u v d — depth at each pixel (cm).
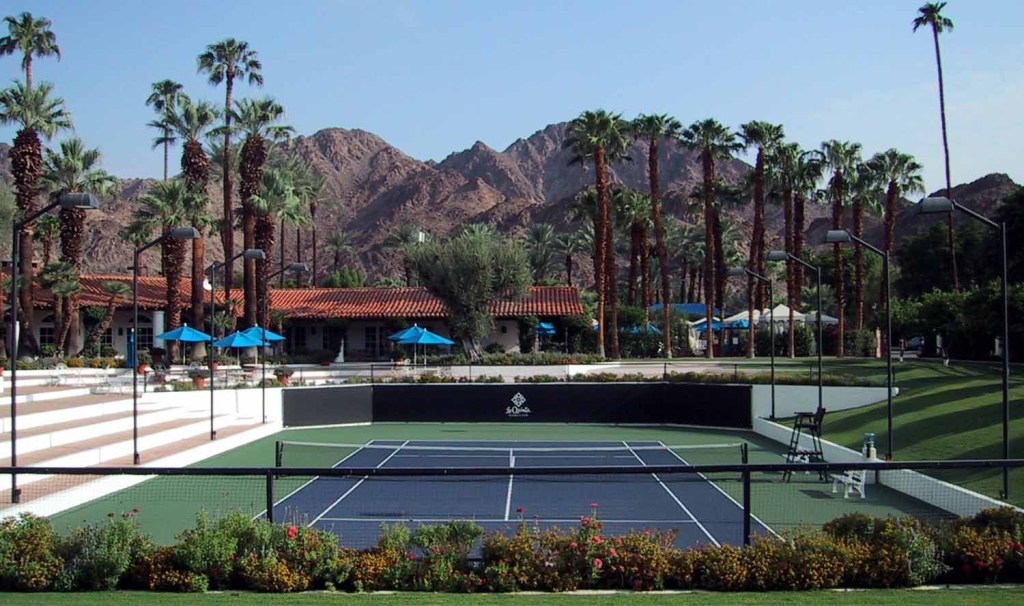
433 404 4169
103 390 3844
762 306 6875
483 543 1209
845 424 3166
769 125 6531
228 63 5869
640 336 6475
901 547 1162
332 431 3828
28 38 5109
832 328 6756
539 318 6109
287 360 5819
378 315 6091
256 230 5562
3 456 2284
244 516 1230
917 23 6425
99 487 2000
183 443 2909
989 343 5044
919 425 2759
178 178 5716
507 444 3331
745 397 3903
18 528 1196
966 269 6881
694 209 8594
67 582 1137
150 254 16462
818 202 7300
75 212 5109
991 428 2461
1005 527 1214
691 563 1160
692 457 2905
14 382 1802
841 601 1038
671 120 6297
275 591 1130
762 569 1134
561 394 4138
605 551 1155
